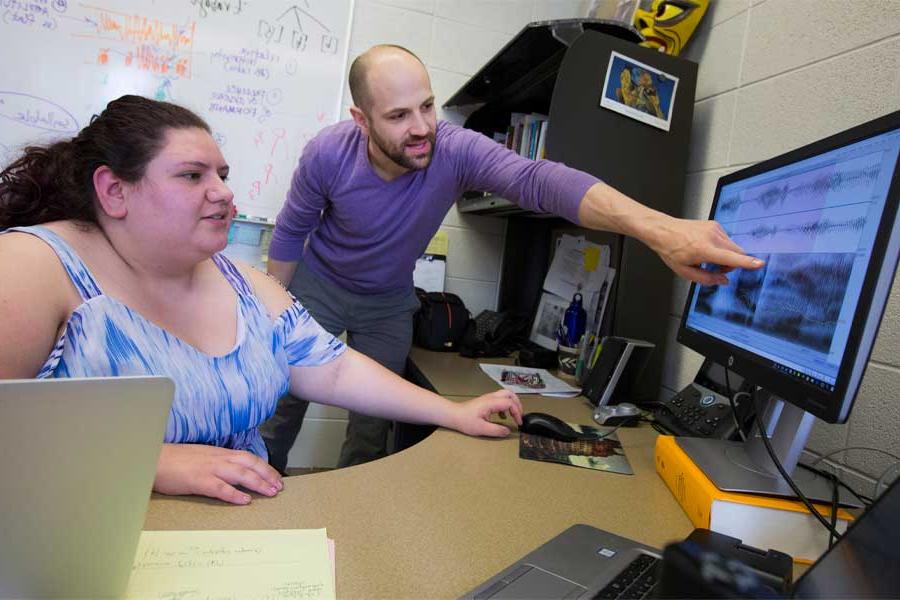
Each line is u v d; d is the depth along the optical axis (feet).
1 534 1.37
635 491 2.77
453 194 4.95
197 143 2.56
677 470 2.71
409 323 5.84
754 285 2.75
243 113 6.57
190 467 2.31
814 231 2.33
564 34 4.79
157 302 2.68
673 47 5.02
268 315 3.19
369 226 4.98
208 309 2.85
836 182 2.23
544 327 6.49
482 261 7.57
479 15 7.23
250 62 6.53
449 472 2.81
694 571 1.04
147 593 1.65
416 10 7.00
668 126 4.76
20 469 1.34
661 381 4.99
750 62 4.36
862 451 3.14
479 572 1.94
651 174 4.76
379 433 6.00
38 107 6.01
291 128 6.73
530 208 4.22
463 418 3.36
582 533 2.18
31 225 2.61
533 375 5.41
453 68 7.22
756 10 4.33
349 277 5.39
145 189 2.46
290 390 3.41
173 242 2.55
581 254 6.08
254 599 1.67
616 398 4.33
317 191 5.02
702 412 3.67
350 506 2.35
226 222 2.68
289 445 5.66
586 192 3.51
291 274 5.71
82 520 1.46
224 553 1.89
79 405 1.36
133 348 2.46
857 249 2.01
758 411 2.60
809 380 2.14
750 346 2.68
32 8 5.90
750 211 2.96
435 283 7.36
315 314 5.51
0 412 1.28
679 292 4.84
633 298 4.79
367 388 3.36
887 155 1.94
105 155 2.46
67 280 2.38
